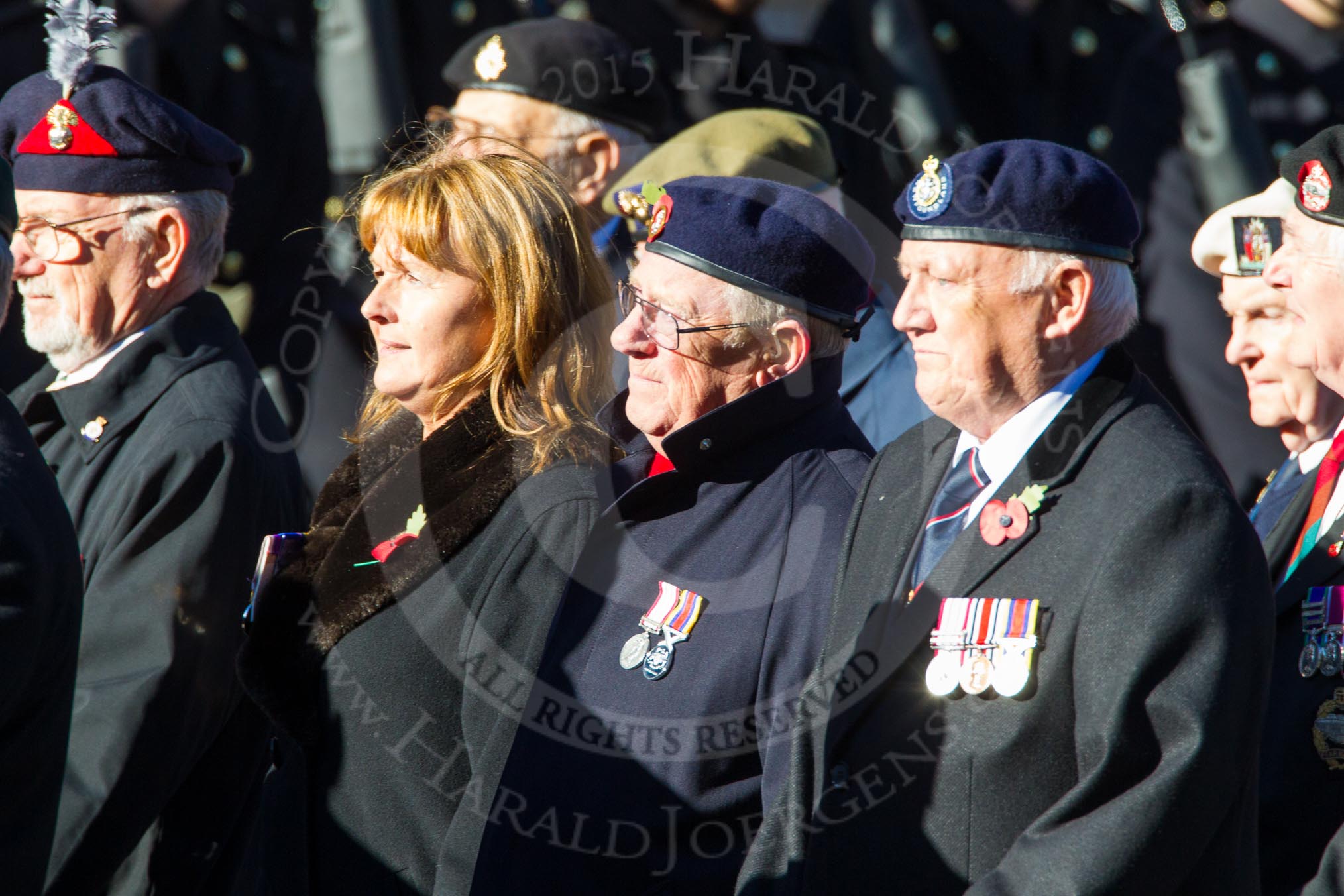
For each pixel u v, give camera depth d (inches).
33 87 460.1
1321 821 296.0
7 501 325.1
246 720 436.8
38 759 336.8
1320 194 315.9
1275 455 546.9
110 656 404.5
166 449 420.5
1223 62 560.7
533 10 676.7
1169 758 241.8
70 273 452.8
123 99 456.4
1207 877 253.3
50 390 449.1
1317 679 303.0
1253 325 390.9
